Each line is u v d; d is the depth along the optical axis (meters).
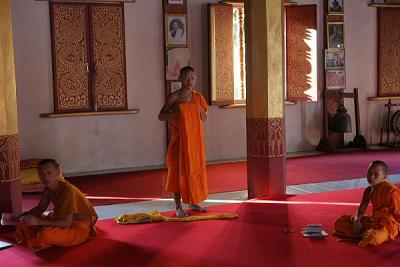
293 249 4.04
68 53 7.67
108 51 7.89
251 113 5.95
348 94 9.31
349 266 3.66
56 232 4.11
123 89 8.02
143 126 8.25
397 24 9.70
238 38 8.75
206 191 5.18
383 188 4.17
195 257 3.92
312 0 9.15
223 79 8.52
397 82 9.75
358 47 9.53
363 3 9.48
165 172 7.71
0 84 4.68
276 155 5.90
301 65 8.88
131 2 7.95
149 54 8.18
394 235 4.14
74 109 7.77
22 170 6.82
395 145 9.53
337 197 5.75
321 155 8.80
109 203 5.86
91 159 7.97
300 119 9.27
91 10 7.75
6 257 4.04
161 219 4.95
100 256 3.99
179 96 5.09
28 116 7.57
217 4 8.35
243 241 4.27
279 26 5.79
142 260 3.88
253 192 6.00
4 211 4.75
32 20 7.48
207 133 8.62
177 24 8.20
